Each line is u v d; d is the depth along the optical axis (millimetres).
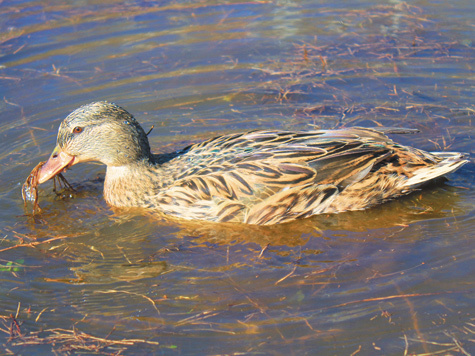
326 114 13516
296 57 15812
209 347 7492
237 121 13461
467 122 12781
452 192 10641
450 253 9008
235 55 16031
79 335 7820
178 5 18953
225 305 8219
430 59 15289
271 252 9414
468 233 9484
